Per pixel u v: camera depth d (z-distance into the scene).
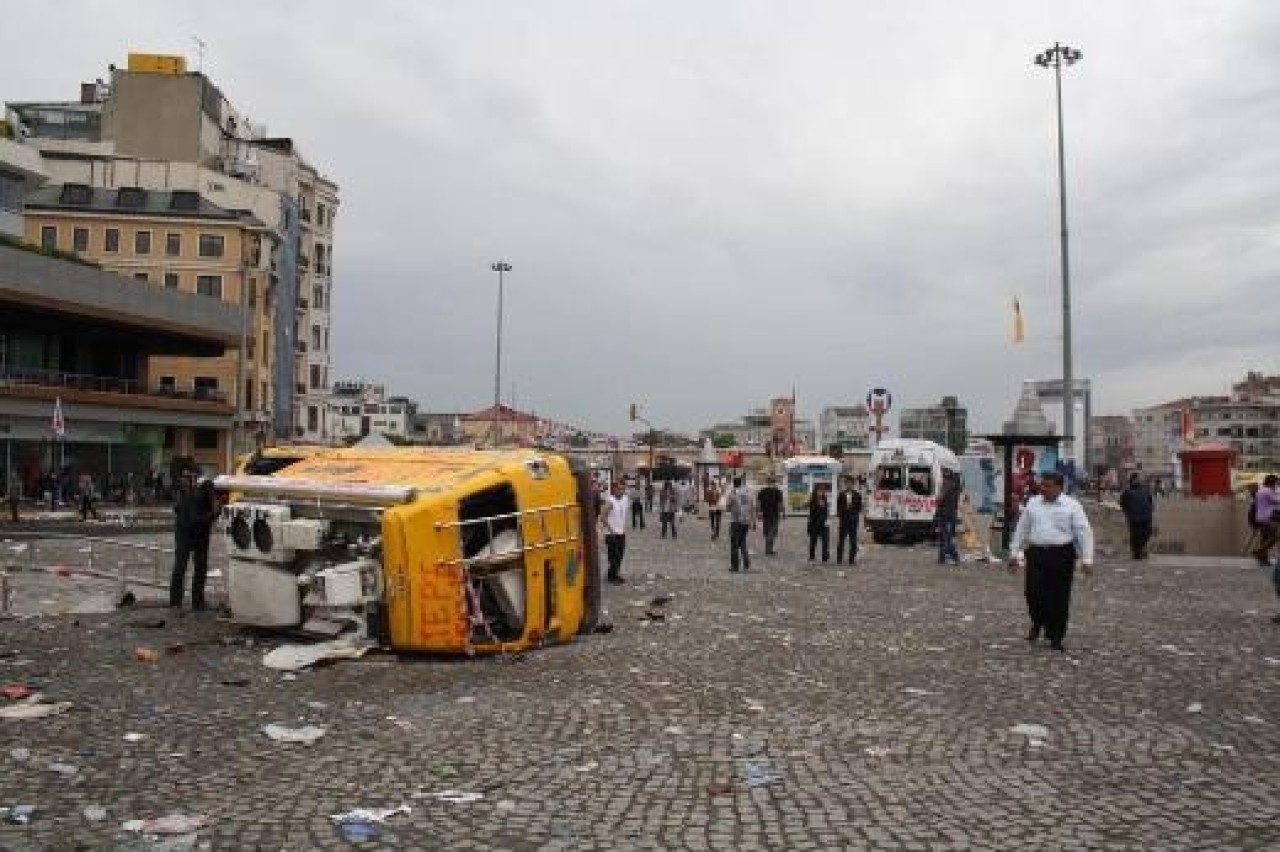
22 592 16.80
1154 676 10.61
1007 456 25.89
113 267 71.69
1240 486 40.88
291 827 5.94
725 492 34.06
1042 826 6.06
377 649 11.30
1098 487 56.50
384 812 6.18
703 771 7.09
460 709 8.88
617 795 6.56
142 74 75.81
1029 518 12.35
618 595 17.72
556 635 12.41
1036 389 37.56
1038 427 35.56
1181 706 9.23
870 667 10.98
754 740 7.90
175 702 9.03
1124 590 19.17
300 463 13.31
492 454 12.67
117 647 11.70
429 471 12.14
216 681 9.93
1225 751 7.73
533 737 7.95
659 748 7.66
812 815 6.22
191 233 72.56
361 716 8.60
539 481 12.30
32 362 50.44
